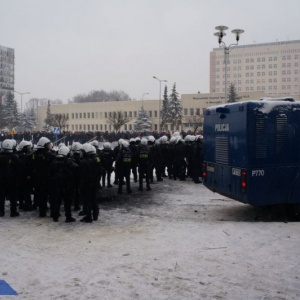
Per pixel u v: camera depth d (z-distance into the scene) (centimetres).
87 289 578
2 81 15450
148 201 1351
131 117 9925
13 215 1088
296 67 14425
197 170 1786
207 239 836
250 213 1152
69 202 1019
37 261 700
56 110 11056
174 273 639
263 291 571
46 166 1062
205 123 1196
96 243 814
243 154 991
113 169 1720
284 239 830
